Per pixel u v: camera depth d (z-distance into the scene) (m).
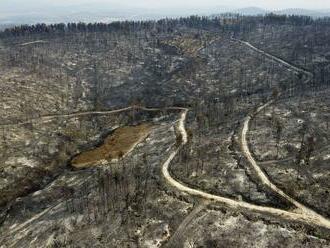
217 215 101.25
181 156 142.25
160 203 110.19
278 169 121.00
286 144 136.62
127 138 191.62
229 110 191.88
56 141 192.12
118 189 123.44
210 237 92.88
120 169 144.38
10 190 155.50
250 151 136.50
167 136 174.88
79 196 132.25
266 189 110.50
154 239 95.44
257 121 165.00
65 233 109.12
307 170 117.38
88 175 155.12
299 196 105.31
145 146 171.62
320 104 173.50
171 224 99.62
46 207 139.12
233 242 90.12
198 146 150.75
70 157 181.50
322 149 129.25
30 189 157.88
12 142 184.50
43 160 176.38
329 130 144.50
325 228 92.12
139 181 125.06
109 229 103.75
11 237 121.88
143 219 103.94
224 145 144.75
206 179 120.62
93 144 194.38
